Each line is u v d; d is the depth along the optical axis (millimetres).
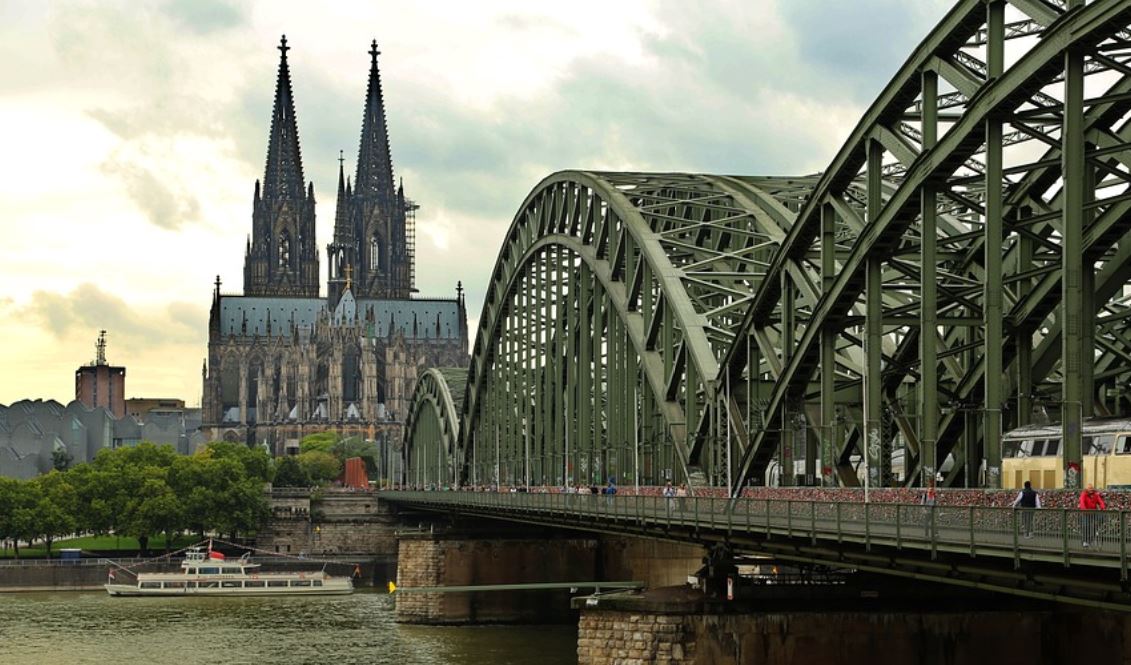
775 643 73938
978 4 59500
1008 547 46156
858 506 56469
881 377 74062
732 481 86062
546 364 136125
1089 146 62562
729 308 93812
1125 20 51094
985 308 58406
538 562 153125
